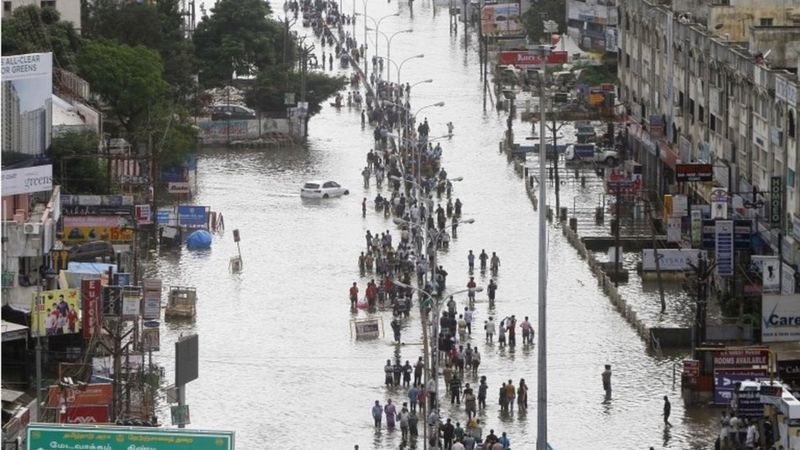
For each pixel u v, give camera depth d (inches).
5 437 6752.0
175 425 6437.0
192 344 6441.9
